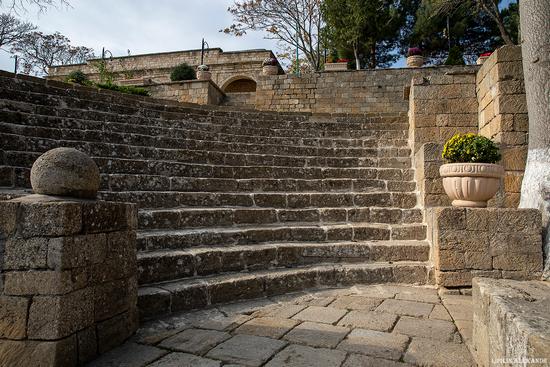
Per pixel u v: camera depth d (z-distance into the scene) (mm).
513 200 5438
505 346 2012
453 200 4824
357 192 6289
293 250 4742
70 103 6938
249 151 7320
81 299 2486
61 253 2342
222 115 9602
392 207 5898
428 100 7070
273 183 6191
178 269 3896
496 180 4562
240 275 4137
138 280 3607
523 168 5469
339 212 5629
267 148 7422
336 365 2492
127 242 2986
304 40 23391
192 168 6004
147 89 15211
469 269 4215
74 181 2660
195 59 24469
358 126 9086
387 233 5230
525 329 1743
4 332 2338
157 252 3961
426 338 2945
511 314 1955
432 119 7012
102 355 2641
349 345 2809
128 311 2953
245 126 8852
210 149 7016
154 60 25016
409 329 3133
